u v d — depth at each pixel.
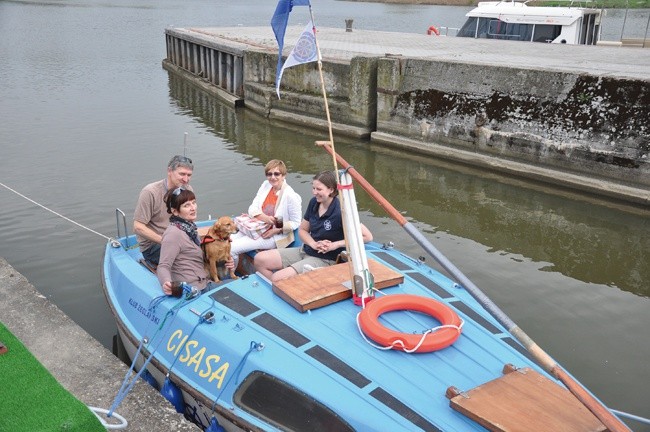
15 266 7.66
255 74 18.19
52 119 15.93
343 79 15.44
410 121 13.95
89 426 3.70
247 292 4.63
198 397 4.20
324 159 13.31
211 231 5.25
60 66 25.02
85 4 63.91
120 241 6.29
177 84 22.39
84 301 6.84
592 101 11.02
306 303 4.32
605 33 29.33
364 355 3.96
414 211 10.34
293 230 6.14
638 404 5.34
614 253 8.80
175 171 5.41
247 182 11.34
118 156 12.78
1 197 10.10
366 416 3.58
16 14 49.81
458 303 4.70
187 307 4.64
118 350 5.88
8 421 3.70
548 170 11.82
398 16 52.91
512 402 3.54
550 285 7.68
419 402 3.63
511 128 12.23
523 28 20.55
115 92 20.27
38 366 4.27
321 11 59.75
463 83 12.82
